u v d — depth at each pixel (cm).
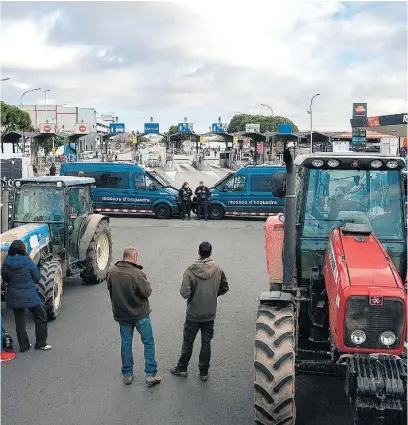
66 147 4906
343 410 642
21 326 832
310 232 661
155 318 995
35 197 1101
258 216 2433
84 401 675
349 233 587
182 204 2452
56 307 991
